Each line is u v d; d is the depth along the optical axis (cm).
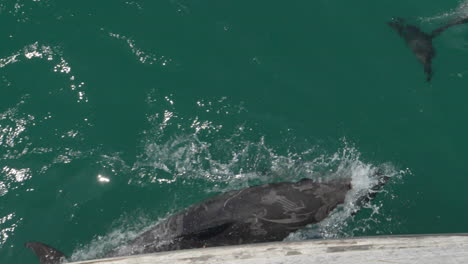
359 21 1561
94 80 1408
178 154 1334
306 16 1562
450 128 1373
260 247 1039
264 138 1357
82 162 1301
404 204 1264
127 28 1490
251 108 1396
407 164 1319
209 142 1351
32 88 1382
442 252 1036
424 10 1588
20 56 1423
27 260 1175
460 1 1605
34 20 1477
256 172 1316
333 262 1013
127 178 1296
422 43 1500
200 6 1552
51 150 1307
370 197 1257
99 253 1202
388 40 1521
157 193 1285
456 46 1501
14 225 1211
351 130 1370
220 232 1140
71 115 1358
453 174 1309
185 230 1147
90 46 1455
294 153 1339
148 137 1348
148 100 1394
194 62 1456
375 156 1330
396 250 1037
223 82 1431
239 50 1485
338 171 1305
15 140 1309
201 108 1391
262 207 1150
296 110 1399
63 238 1212
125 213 1256
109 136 1341
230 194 1180
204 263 1011
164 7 1534
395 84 1444
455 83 1439
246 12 1557
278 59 1477
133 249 1145
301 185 1191
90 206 1255
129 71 1431
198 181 1305
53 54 1430
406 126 1376
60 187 1267
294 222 1156
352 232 1226
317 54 1491
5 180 1259
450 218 1254
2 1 1494
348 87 1439
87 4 1519
